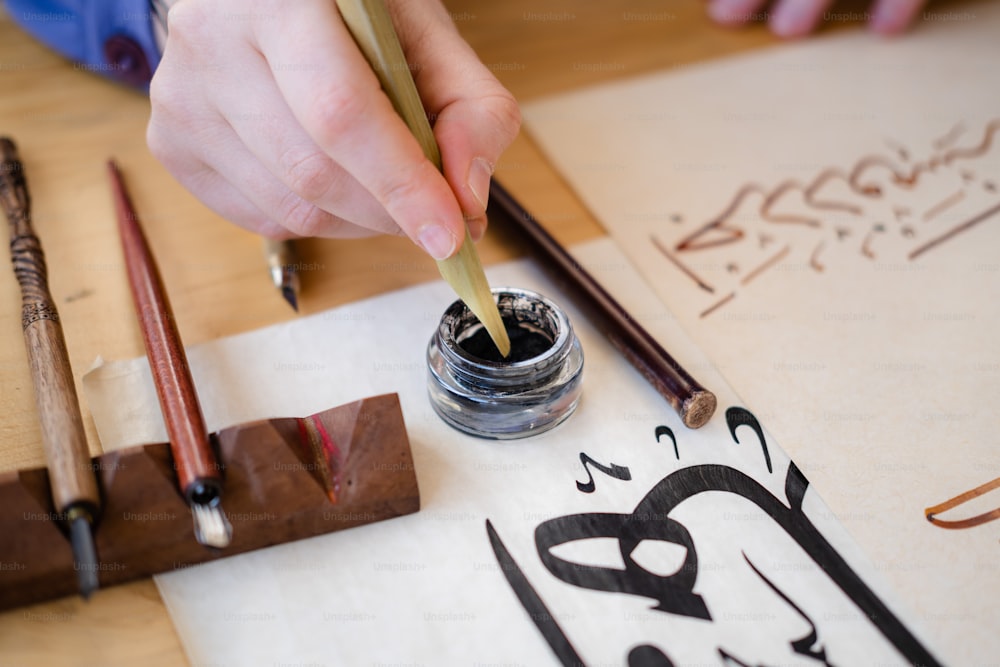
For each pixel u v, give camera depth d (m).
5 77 1.21
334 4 0.61
